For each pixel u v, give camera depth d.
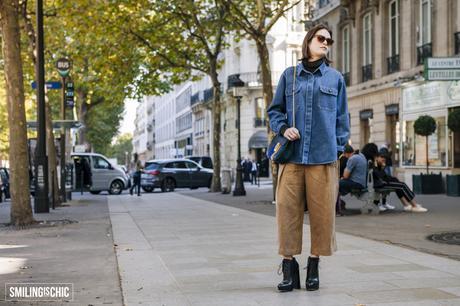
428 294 5.17
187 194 26.48
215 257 7.53
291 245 5.31
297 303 4.90
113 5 21.20
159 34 24.25
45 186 15.80
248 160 44.97
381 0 26.20
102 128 60.19
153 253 7.96
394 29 25.92
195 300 5.12
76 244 9.12
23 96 12.38
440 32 21.91
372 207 13.32
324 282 5.73
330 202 5.20
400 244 8.41
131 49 24.17
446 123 21.50
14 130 12.27
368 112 28.00
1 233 10.83
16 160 12.28
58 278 6.30
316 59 5.32
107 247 8.71
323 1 32.81
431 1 22.61
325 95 5.20
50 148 18.47
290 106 5.27
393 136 26.11
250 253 7.84
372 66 27.47
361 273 6.17
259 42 18.41
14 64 12.19
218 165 28.14
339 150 5.26
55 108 48.88
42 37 14.85
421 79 22.72
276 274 6.25
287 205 5.28
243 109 51.06
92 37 23.23
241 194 24.20
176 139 91.94
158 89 27.42
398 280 5.79
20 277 6.39
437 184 20.81
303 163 5.14
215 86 27.34
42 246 8.95
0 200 24.17
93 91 31.33
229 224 11.98
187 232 10.57
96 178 29.48
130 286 5.77
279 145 5.21
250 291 5.43
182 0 22.53
